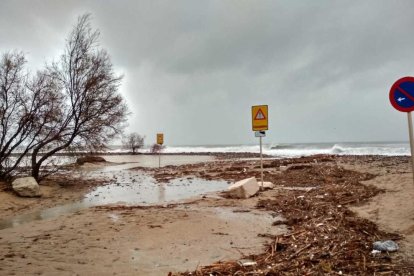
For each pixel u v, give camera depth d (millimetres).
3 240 7008
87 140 17688
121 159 49094
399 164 22078
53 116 16141
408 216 7129
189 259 5562
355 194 10953
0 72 15344
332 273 4430
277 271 4621
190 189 15773
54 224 8539
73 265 5250
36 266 5184
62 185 17422
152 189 16141
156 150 71812
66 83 17234
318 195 11422
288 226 7797
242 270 4789
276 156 47750
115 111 18609
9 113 15445
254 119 13727
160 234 7238
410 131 6293
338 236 6148
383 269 4461
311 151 62875
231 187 12641
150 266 5215
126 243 6582
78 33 17516
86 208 11156
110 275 4805
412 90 6195
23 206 11867
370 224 6867
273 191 13430
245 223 8227
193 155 62031
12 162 15938
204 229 7645
